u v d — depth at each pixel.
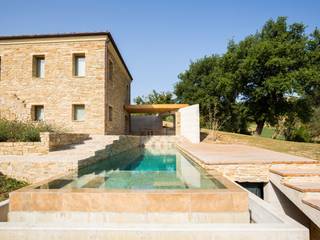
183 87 34.56
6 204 4.17
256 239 2.96
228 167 6.84
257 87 25.48
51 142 8.68
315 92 26.00
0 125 9.19
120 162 9.80
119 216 4.12
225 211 4.11
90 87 14.03
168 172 7.07
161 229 3.01
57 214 4.17
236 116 30.17
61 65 14.17
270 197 6.59
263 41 25.33
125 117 21.94
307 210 4.36
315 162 6.59
